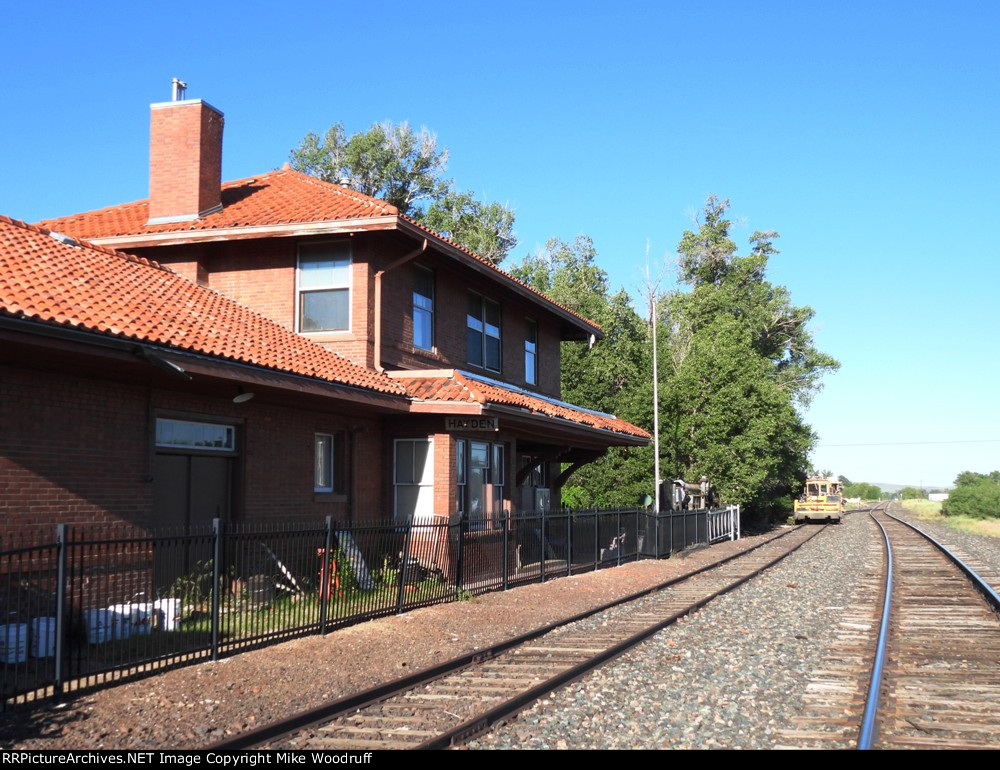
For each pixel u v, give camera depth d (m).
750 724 7.71
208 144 18.53
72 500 11.20
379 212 17.02
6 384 10.52
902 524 51.12
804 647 11.42
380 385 15.84
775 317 64.75
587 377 40.53
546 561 19.61
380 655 10.56
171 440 12.98
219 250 18.22
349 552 13.03
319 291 17.67
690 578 20.53
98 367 11.52
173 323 12.91
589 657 10.66
